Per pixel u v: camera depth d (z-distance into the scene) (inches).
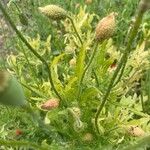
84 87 7.1
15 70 7.7
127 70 7.4
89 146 6.9
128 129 6.8
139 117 8.0
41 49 8.9
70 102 7.1
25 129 7.5
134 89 8.3
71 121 6.9
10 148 6.8
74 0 10.2
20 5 10.1
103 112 7.1
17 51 9.3
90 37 8.0
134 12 10.3
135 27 4.9
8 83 3.9
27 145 4.6
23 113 7.3
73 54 8.0
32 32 9.8
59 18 6.0
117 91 7.2
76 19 8.4
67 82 7.6
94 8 10.1
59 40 9.0
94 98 7.2
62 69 8.1
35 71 8.0
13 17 9.9
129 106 7.2
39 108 7.0
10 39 9.8
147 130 7.1
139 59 7.3
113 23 5.6
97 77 7.1
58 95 6.6
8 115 7.7
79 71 6.9
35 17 9.8
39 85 7.4
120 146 6.5
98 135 7.0
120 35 9.4
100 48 7.2
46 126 4.9
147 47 7.9
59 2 10.1
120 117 7.3
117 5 10.5
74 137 7.0
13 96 3.9
